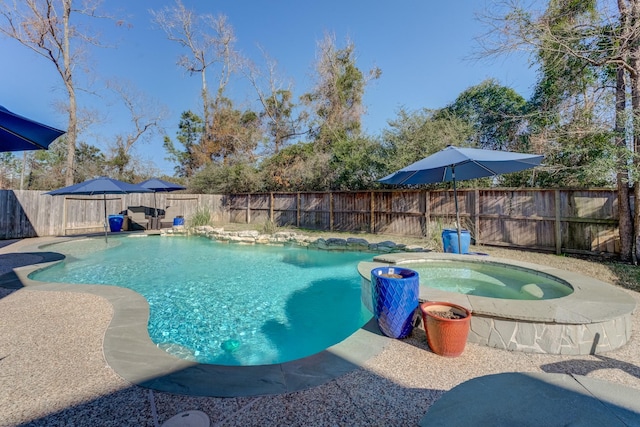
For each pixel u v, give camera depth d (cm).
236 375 252
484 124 1184
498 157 507
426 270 529
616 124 647
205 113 2428
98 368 260
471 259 538
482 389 152
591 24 657
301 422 198
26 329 338
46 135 367
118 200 1412
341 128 1864
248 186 1686
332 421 199
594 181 727
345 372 258
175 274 696
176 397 222
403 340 318
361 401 220
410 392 231
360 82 1959
